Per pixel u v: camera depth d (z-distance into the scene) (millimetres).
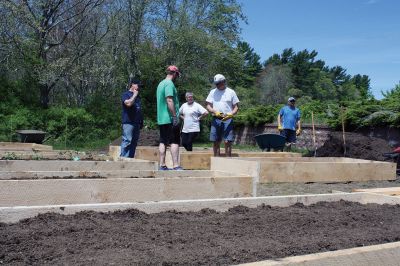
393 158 12039
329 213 5148
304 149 19625
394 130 14727
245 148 21984
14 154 9938
